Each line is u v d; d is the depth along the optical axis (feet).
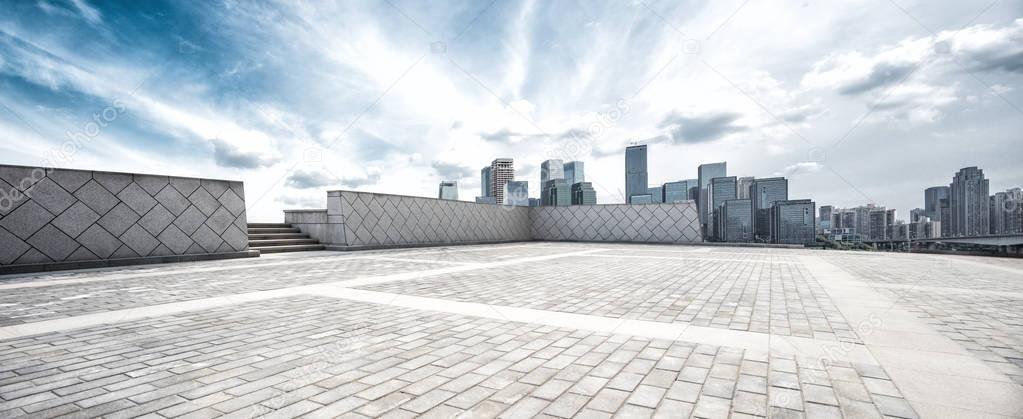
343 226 51.16
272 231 54.19
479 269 32.01
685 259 41.75
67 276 27.35
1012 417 7.86
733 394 8.95
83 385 9.42
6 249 28.89
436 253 48.83
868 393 8.99
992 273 30.78
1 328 14.23
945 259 43.55
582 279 26.37
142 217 35.24
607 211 77.51
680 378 9.84
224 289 22.24
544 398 8.76
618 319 15.61
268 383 9.53
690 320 15.46
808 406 8.38
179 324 14.80
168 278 26.43
